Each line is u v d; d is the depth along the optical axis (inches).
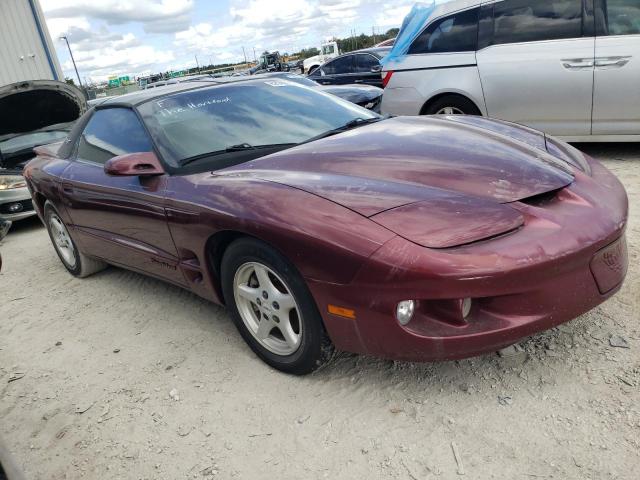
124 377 118.0
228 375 111.3
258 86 150.7
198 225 108.3
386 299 82.8
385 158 105.7
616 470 74.6
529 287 81.7
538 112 230.4
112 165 115.3
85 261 177.0
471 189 92.9
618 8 208.4
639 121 211.6
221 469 86.8
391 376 101.8
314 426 92.4
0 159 308.8
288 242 90.5
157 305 152.2
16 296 180.1
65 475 92.3
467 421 87.7
